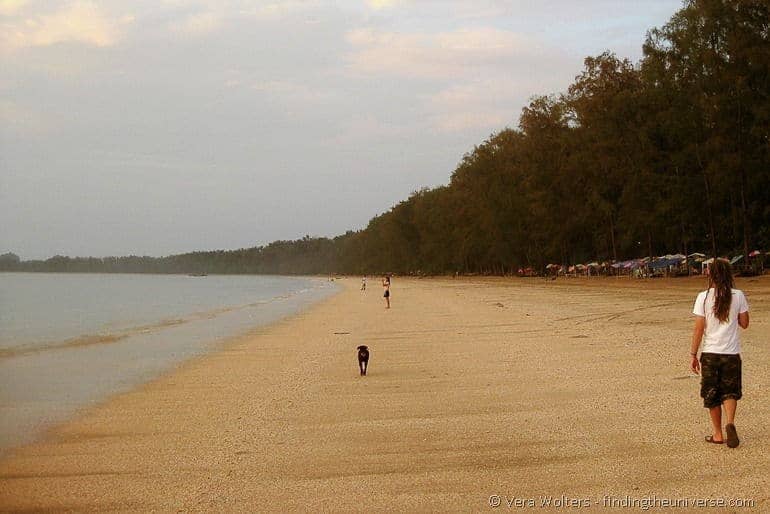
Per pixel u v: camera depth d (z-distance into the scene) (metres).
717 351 7.01
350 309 39.78
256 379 13.41
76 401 11.70
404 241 158.00
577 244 86.00
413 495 5.93
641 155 52.69
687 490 5.79
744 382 10.29
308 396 11.03
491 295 49.06
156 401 11.41
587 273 82.69
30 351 20.47
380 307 40.16
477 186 100.88
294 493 6.10
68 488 6.54
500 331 20.78
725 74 44.09
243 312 41.78
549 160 76.94
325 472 6.70
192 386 12.94
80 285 138.62
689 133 48.59
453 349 16.58
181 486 6.45
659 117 50.44
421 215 145.75
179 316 39.25
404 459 7.03
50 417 10.26
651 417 8.38
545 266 95.94
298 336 23.00
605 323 21.70
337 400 10.55
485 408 9.41
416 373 12.96
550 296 43.03
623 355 13.96
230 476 6.69
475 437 7.82
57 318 39.19
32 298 72.94
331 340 20.84
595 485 6.01
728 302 7.03
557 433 7.82
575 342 16.78
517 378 11.74
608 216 66.88
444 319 27.22
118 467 7.22
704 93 45.94
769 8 42.31
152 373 15.16
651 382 10.73
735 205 51.66
